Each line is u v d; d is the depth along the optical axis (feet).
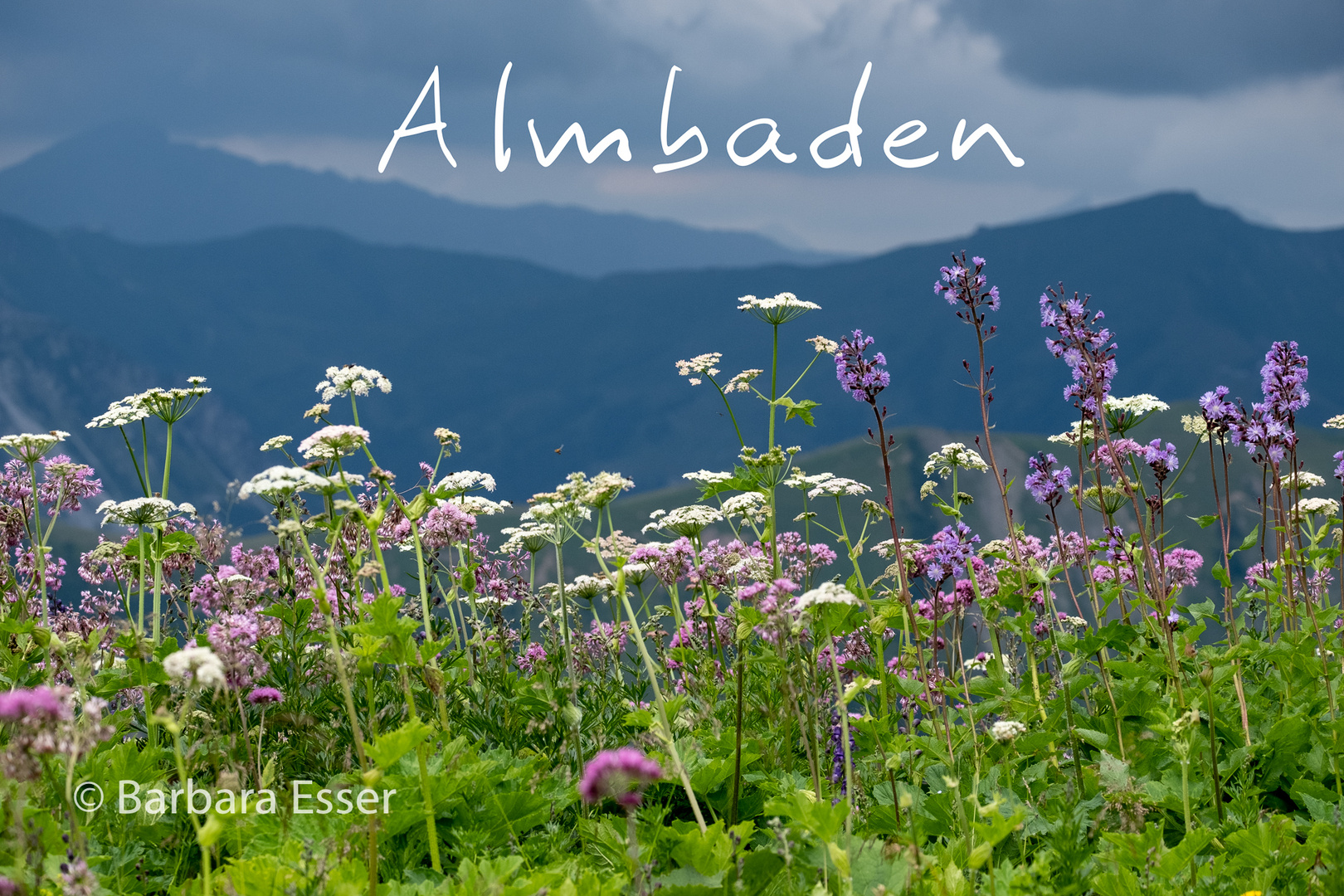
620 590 13.93
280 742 14.25
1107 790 13.98
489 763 14.05
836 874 13.28
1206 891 13.28
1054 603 14.78
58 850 13.16
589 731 14.61
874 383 14.28
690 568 14.66
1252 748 14.25
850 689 13.55
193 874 13.70
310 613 14.64
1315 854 13.41
